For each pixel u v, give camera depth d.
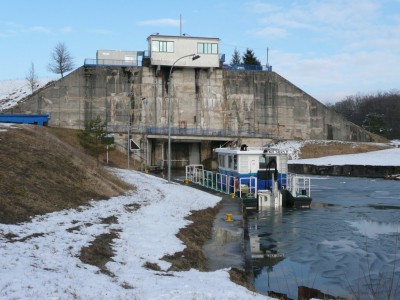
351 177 69.19
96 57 81.00
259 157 35.06
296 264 18.36
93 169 28.42
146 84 82.12
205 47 82.88
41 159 24.56
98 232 16.34
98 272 12.06
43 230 15.23
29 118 57.09
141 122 81.88
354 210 33.06
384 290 14.95
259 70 88.25
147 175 42.78
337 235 24.02
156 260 14.41
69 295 9.46
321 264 18.34
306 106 90.00
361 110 172.38
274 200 34.12
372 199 40.25
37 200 18.67
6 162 21.56
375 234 24.28
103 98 80.12
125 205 23.11
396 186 53.50
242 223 23.06
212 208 27.58
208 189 37.94
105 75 80.25
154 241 16.44
